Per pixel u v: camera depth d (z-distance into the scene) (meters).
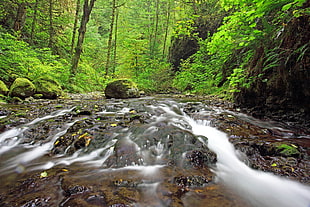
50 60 9.80
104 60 18.69
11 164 2.33
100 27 27.02
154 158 2.32
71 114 4.22
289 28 2.94
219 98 7.24
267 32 3.56
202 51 11.05
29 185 1.76
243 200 1.60
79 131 3.07
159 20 19.42
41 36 13.30
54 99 7.02
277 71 3.37
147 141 2.65
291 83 3.09
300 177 1.86
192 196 1.58
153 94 10.62
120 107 5.29
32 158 2.49
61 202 1.46
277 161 2.17
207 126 3.66
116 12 17.06
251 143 2.58
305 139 2.77
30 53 8.08
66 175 1.94
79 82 11.09
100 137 2.87
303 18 2.68
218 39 4.16
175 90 12.57
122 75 14.80
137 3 20.64
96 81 12.79
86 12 10.28
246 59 5.06
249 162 2.24
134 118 3.90
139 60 13.52
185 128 3.38
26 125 3.61
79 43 10.40
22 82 6.39
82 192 1.58
